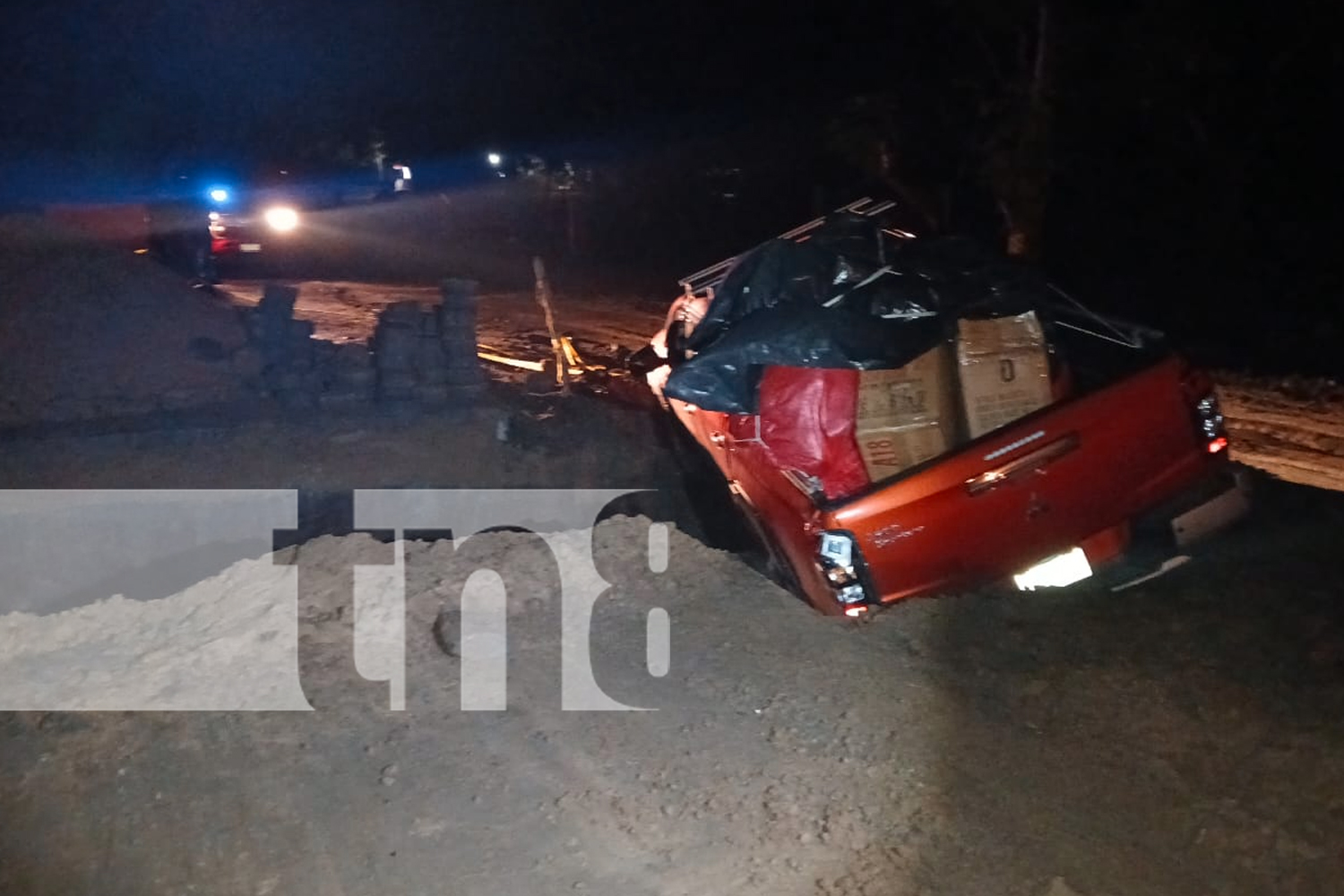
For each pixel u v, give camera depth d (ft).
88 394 31.17
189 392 32.01
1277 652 20.49
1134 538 21.88
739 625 22.59
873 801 17.43
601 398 36.27
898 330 21.33
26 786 17.71
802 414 21.31
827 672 20.84
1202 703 19.17
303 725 19.31
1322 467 36.73
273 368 33.22
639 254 106.42
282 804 17.42
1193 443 21.63
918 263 22.53
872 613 21.75
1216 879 15.37
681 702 20.18
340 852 16.43
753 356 21.26
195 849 16.44
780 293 23.09
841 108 77.41
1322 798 16.70
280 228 89.66
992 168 63.31
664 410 31.14
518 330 60.80
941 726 19.15
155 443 29.07
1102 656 20.68
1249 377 51.78
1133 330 23.79
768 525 22.43
